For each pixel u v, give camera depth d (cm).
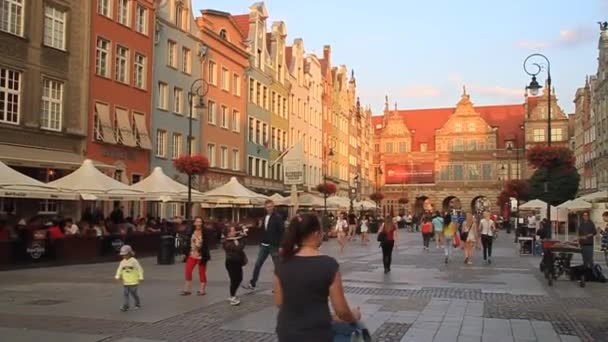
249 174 5406
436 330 1043
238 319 1126
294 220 477
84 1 3262
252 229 3766
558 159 2752
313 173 7406
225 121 4931
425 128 10881
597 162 7281
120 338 955
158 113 3950
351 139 9488
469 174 10188
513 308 1284
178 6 4231
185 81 4297
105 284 1625
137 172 3722
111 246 2470
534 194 6762
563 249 1734
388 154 10700
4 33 2747
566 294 1515
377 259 2620
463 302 1362
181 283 1664
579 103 8812
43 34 2986
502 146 10212
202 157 3031
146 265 2256
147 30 3831
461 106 10275
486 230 2500
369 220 6209
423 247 3547
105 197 2595
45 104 3027
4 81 2780
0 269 1994
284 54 6384
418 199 10462
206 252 1448
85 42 3262
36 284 1625
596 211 4744
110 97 3475
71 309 1219
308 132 7238
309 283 443
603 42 6944
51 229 2269
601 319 1161
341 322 471
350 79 9806
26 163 2784
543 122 9644
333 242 4178
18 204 2908
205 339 959
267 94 5853
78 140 3212
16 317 1127
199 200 3141
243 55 5225
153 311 1203
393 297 1435
